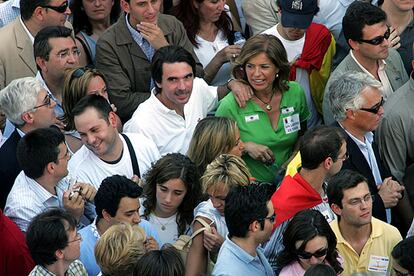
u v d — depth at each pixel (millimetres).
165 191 18703
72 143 21188
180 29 24422
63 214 16703
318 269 15523
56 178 19156
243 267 16781
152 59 21609
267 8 26500
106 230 17125
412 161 22625
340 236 18359
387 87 23562
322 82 24562
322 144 18531
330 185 18047
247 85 21938
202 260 18062
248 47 21531
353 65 23172
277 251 18406
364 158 20797
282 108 22141
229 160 18250
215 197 18000
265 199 16734
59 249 16344
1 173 20156
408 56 24672
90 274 18031
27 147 18938
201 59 25125
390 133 22328
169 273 15633
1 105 20547
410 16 24922
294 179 18875
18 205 19062
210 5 24703
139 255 16188
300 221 16812
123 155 20344
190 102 22172
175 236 19219
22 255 17812
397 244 16922
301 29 23891
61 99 22312
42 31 22094
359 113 20500
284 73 21875
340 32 25422
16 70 23656
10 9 26188
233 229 16781
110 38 23531
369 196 17938
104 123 19656
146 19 23109
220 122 19891
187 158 19109
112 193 17812
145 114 21656
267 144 21953
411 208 21578
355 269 18391
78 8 25094
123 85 23469
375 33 22359
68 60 22016
